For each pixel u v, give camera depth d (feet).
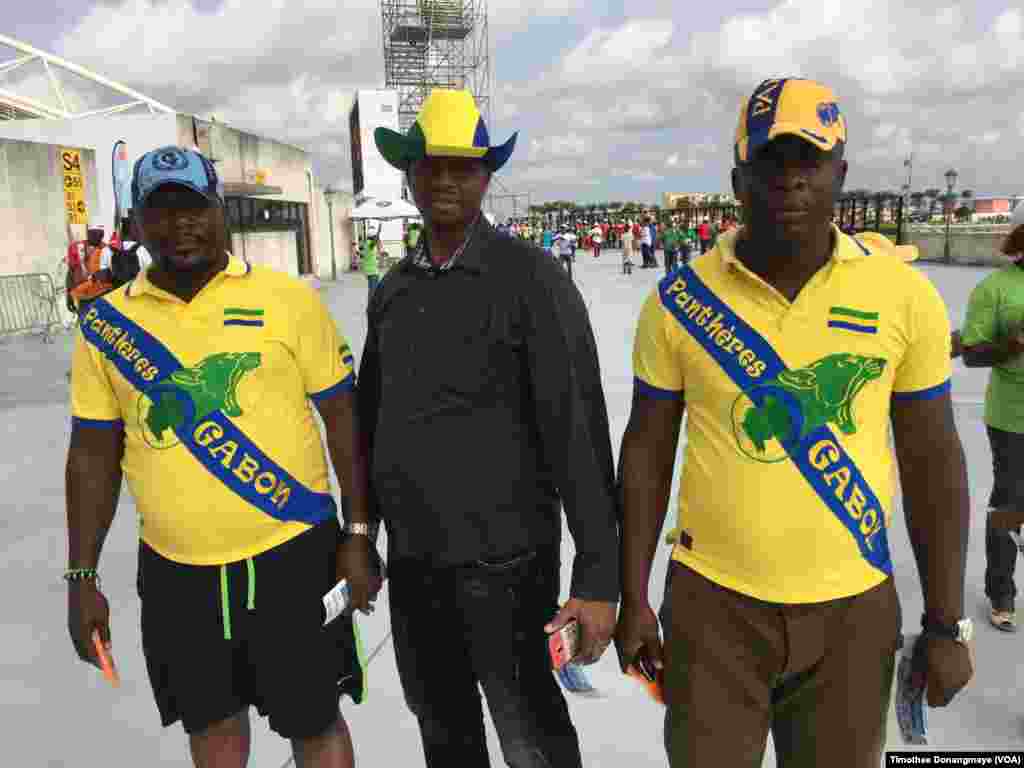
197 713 5.93
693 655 5.19
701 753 5.18
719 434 4.99
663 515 5.63
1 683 9.54
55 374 30.48
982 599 10.79
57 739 8.50
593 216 179.63
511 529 5.76
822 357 4.76
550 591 6.11
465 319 5.63
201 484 5.63
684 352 5.10
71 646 10.37
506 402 5.71
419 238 6.09
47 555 13.24
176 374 5.61
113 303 5.81
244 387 5.66
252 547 5.77
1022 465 9.57
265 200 74.49
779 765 5.59
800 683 5.18
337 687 6.26
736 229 5.26
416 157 5.62
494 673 5.96
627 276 73.51
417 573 6.02
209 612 5.77
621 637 5.64
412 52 155.74
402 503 5.90
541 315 5.54
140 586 6.05
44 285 44.68
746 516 4.90
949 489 4.94
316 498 6.10
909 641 5.40
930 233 79.05
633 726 8.48
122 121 58.34
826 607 4.92
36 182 44.88
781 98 4.59
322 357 6.10
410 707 6.53
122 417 5.94
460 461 5.68
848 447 4.80
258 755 8.15
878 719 5.13
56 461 18.69
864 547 4.93
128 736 8.54
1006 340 9.26
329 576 6.21
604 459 5.78
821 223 4.72
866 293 4.74
